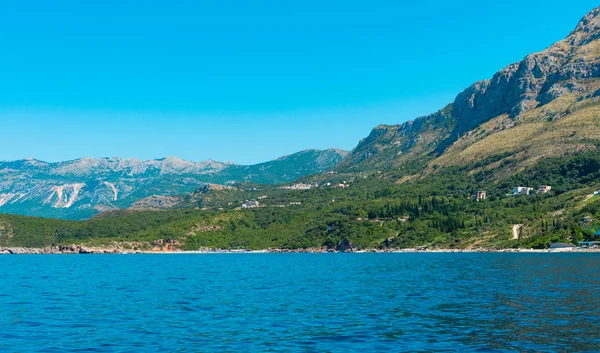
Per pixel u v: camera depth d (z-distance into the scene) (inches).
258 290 3799.2
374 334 2069.4
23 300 3282.5
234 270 6432.1
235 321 2410.2
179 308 2854.3
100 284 4421.8
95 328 2269.9
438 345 1870.1
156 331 2190.0
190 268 7017.7
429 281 4291.3
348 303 2987.2
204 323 2367.1
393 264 7121.1
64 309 2856.8
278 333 2117.4
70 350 1883.6
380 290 3671.3
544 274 4722.0
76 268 7239.2
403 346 1865.2
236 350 1845.5
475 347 1829.5
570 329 2096.5
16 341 2027.6
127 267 7445.9
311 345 1902.1
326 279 4741.6
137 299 3292.3
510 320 2317.9
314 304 2962.6
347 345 1895.9
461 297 3161.9
